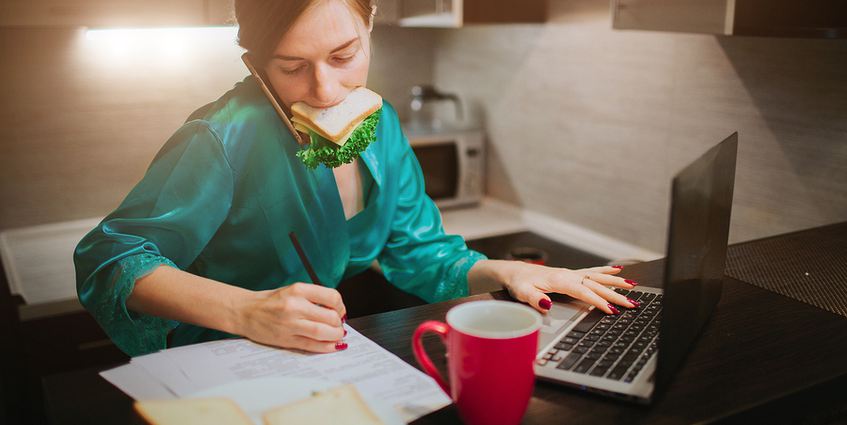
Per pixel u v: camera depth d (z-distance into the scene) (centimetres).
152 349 107
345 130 110
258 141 116
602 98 219
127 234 104
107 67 215
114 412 78
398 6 222
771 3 141
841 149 156
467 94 280
